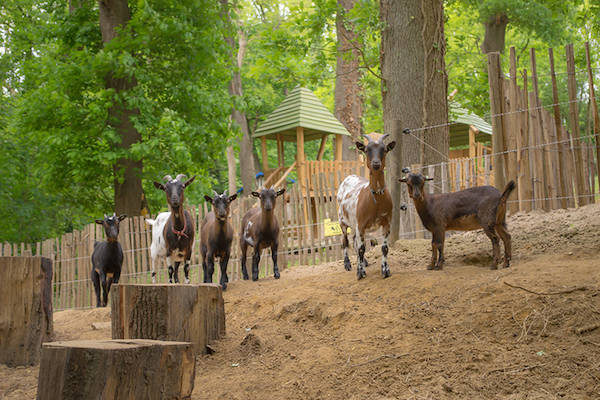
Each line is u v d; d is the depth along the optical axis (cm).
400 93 1132
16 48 1989
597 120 838
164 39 1608
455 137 2455
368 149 744
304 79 1418
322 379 512
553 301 530
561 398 420
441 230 727
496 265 679
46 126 1630
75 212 2269
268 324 685
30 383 566
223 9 1755
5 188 1891
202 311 633
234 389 521
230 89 2770
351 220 855
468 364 483
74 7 1788
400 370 497
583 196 864
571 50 859
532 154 891
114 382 365
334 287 750
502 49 2206
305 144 3841
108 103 1487
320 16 1306
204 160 1755
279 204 1151
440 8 1151
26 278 642
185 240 1016
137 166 1673
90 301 1312
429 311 592
